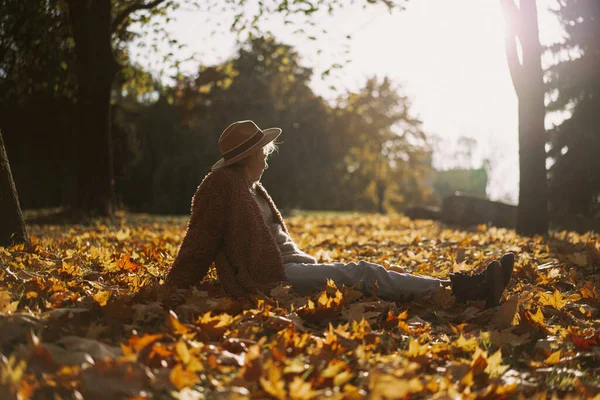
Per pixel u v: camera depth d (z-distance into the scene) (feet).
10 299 10.03
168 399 6.82
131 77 59.82
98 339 8.80
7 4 43.11
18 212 17.75
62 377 6.77
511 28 31.14
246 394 6.86
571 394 8.16
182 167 126.52
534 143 31.14
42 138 85.66
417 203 175.94
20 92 53.72
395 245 28.02
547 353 9.82
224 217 12.28
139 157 118.21
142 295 11.16
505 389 7.77
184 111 88.69
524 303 12.75
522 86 31.14
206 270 12.45
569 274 16.94
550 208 79.87
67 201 85.71
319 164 133.08
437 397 7.13
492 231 34.58
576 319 12.49
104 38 44.47
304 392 6.57
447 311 12.36
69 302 11.06
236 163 12.91
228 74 65.26
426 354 9.15
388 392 6.47
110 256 17.54
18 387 6.24
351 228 44.80
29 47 47.03
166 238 28.07
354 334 9.66
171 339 9.07
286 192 130.62
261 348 8.55
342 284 12.73
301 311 11.25
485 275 12.40
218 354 8.29
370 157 148.25
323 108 128.26
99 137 45.37
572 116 75.25
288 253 13.24
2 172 17.40
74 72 52.21
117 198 76.43
